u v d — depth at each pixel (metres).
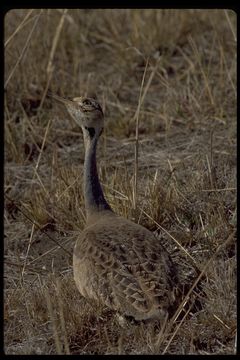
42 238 29.66
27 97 37.47
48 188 31.64
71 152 34.44
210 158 31.30
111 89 38.09
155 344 21.84
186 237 27.58
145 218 28.58
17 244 29.48
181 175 30.97
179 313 21.64
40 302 24.72
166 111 35.53
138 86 38.59
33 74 38.06
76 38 40.97
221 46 36.28
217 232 27.28
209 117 34.81
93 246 23.38
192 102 35.59
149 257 22.55
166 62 39.31
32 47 38.34
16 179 33.16
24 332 24.25
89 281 22.92
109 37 41.81
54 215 30.16
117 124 35.28
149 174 31.08
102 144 34.50
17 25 38.25
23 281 26.73
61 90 37.69
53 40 39.56
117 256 22.72
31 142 35.00
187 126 34.72
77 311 24.12
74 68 38.97
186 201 28.95
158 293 21.36
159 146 33.78
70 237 29.19
